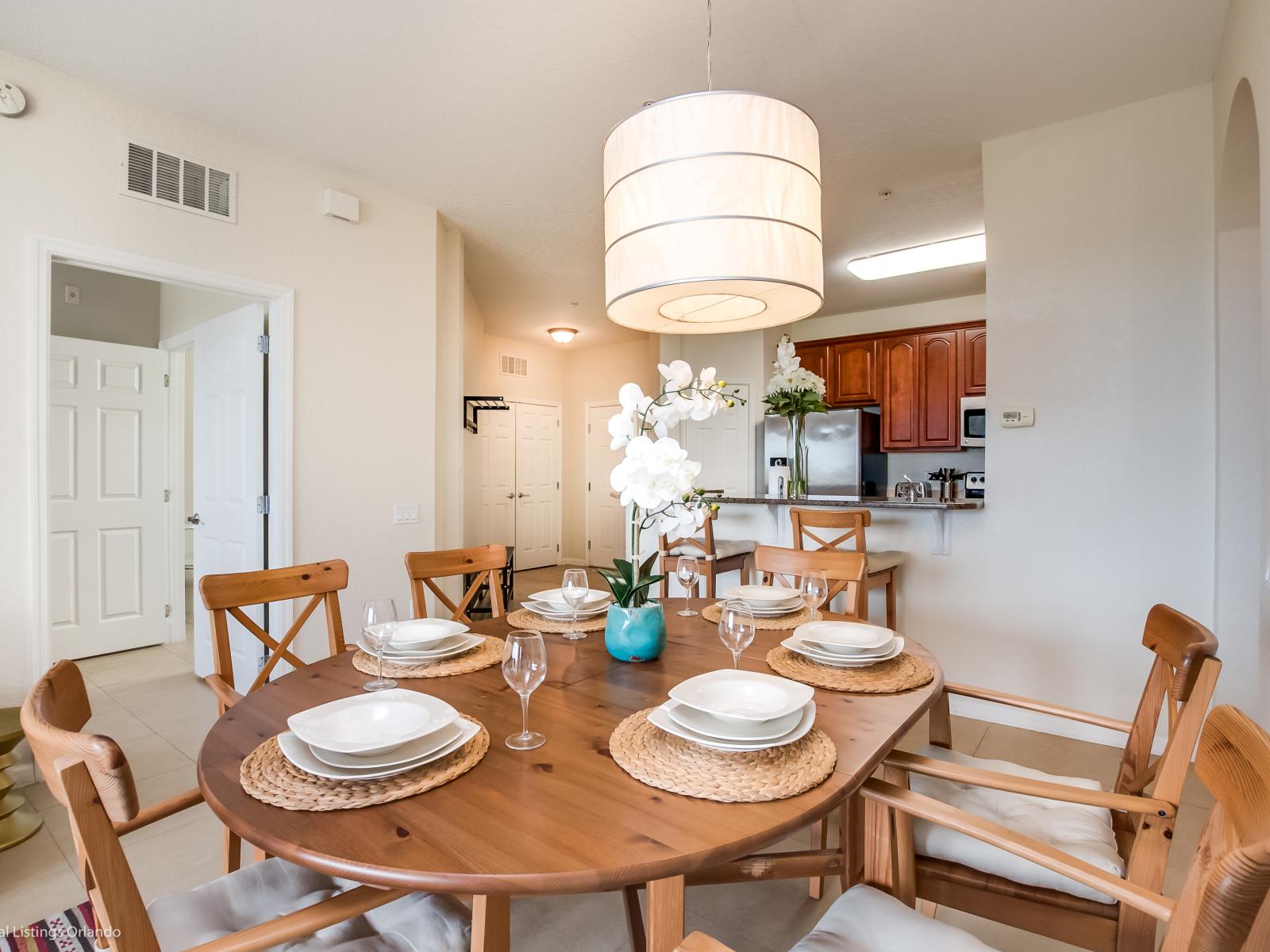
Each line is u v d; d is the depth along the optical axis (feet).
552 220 12.68
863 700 4.25
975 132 9.52
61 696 3.14
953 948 3.25
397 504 11.57
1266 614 5.44
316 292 10.50
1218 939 1.81
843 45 7.57
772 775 3.13
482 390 21.47
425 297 11.99
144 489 14.01
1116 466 9.04
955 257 14.40
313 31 7.36
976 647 10.18
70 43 7.54
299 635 10.52
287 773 3.18
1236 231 8.09
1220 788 2.43
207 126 9.29
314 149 9.99
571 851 2.54
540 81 8.27
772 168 4.92
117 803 2.40
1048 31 7.34
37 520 7.95
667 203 4.92
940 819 3.46
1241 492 8.09
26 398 7.87
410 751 3.28
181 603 14.70
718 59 7.80
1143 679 8.94
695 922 5.64
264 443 10.46
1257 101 5.73
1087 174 9.14
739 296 5.57
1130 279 8.90
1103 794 3.70
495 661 5.03
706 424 19.94
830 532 11.88
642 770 3.20
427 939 3.33
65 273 14.17
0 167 7.67
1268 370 5.18
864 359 18.47
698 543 11.14
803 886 6.15
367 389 11.16
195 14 7.09
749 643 4.25
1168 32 7.37
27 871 6.25
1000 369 9.80
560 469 25.64
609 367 24.73
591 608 6.47
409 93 8.54
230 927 3.39
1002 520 9.91
